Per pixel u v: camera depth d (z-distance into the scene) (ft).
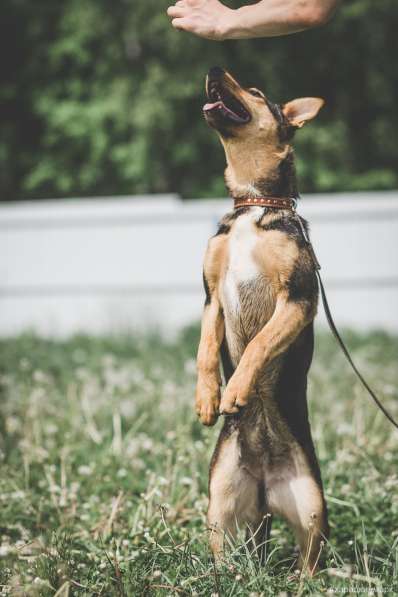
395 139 81.82
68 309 51.42
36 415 24.27
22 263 51.98
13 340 44.45
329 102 81.97
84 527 16.76
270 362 15.01
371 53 79.97
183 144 78.23
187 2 14.10
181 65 76.95
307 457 15.35
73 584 13.33
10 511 17.57
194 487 17.93
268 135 16.05
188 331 44.16
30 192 87.45
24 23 86.89
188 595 12.91
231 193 16.29
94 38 81.15
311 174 74.64
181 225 50.11
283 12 13.35
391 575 13.84
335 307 49.75
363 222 49.29
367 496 18.04
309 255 15.37
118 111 77.15
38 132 88.58
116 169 82.48
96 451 21.83
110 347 41.65
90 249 51.24
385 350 40.63
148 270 50.60
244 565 13.76
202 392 15.06
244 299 15.40
